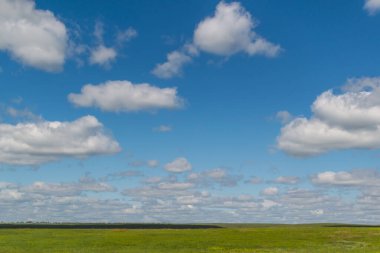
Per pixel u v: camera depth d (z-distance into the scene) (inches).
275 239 3796.8
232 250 2989.7
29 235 4217.5
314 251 2893.7
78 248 3110.2
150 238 3870.6
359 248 3134.8
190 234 4357.8
